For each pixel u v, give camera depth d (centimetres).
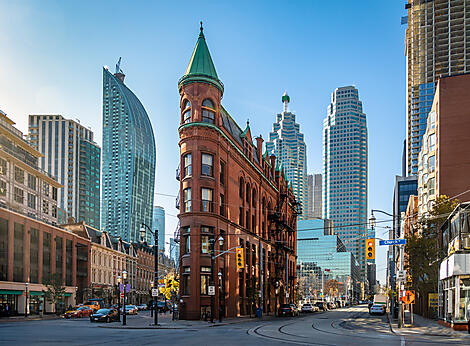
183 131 5047
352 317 5850
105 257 10244
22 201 7925
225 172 5356
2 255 6250
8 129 7656
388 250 9406
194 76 5066
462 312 3216
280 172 8175
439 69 16288
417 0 17062
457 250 3238
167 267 15762
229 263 5325
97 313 4578
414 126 16400
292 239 9119
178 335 2814
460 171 6147
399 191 14225
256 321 4775
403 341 2434
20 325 4019
